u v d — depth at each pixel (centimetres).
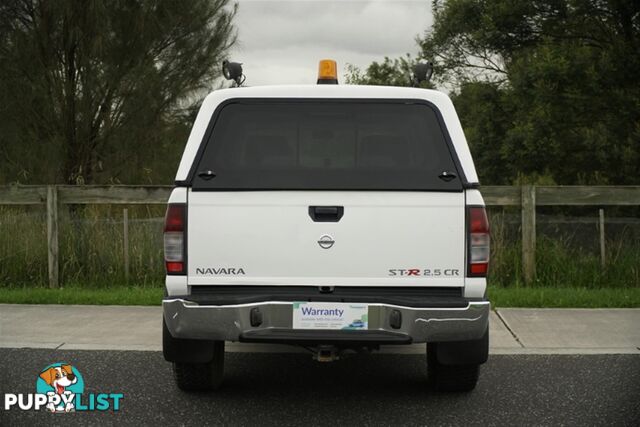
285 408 632
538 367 762
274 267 579
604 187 1201
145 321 966
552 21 2319
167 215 583
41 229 1246
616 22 2239
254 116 614
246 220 580
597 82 2127
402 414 616
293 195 580
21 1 2177
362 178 585
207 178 585
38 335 889
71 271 1230
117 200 1225
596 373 739
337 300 572
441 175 586
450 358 626
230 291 585
